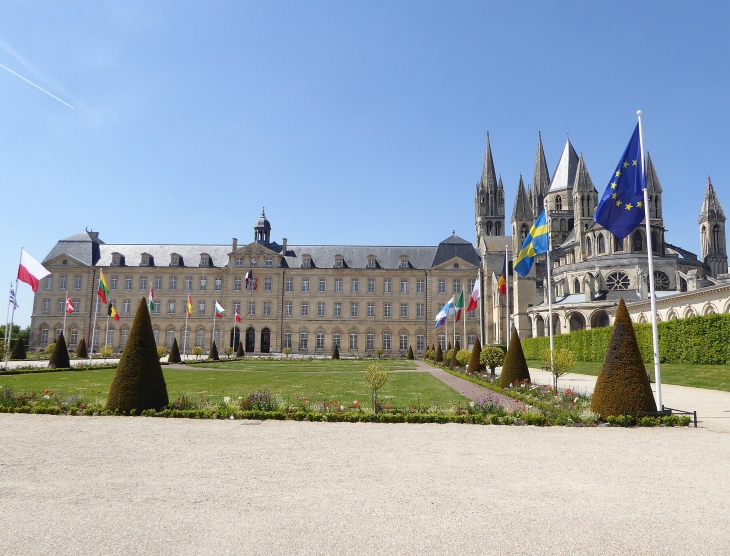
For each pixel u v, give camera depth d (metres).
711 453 14.20
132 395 20.98
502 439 16.20
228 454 13.85
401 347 100.31
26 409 21.23
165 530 8.38
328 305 101.25
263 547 7.75
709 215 92.88
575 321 76.19
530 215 94.50
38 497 10.02
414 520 8.84
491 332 97.44
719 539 8.12
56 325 100.44
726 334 39.38
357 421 19.62
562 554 7.56
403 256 102.00
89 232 108.12
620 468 12.48
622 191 23.09
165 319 100.81
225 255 104.00
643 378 19.58
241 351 83.44
